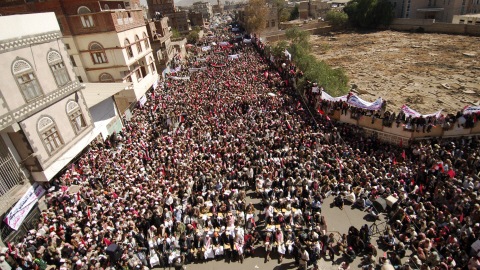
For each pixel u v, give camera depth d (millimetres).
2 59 17375
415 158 23578
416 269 14789
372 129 27453
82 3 34094
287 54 46094
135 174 22094
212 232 17438
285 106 33281
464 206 16781
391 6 88500
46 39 20625
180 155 24797
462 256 14508
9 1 34031
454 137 24922
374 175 20938
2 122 17266
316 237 16344
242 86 41750
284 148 24734
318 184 20344
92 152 25484
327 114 30688
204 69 53312
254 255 16969
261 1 86625
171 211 19125
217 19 196250
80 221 17859
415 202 18016
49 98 20656
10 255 15781
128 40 38312
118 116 32531
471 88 41656
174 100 38844
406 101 39250
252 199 21078
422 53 61625
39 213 20016
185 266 16344
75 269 14977
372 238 17234
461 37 70688
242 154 23797
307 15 126062
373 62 59188
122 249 15938
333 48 74688
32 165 19672
